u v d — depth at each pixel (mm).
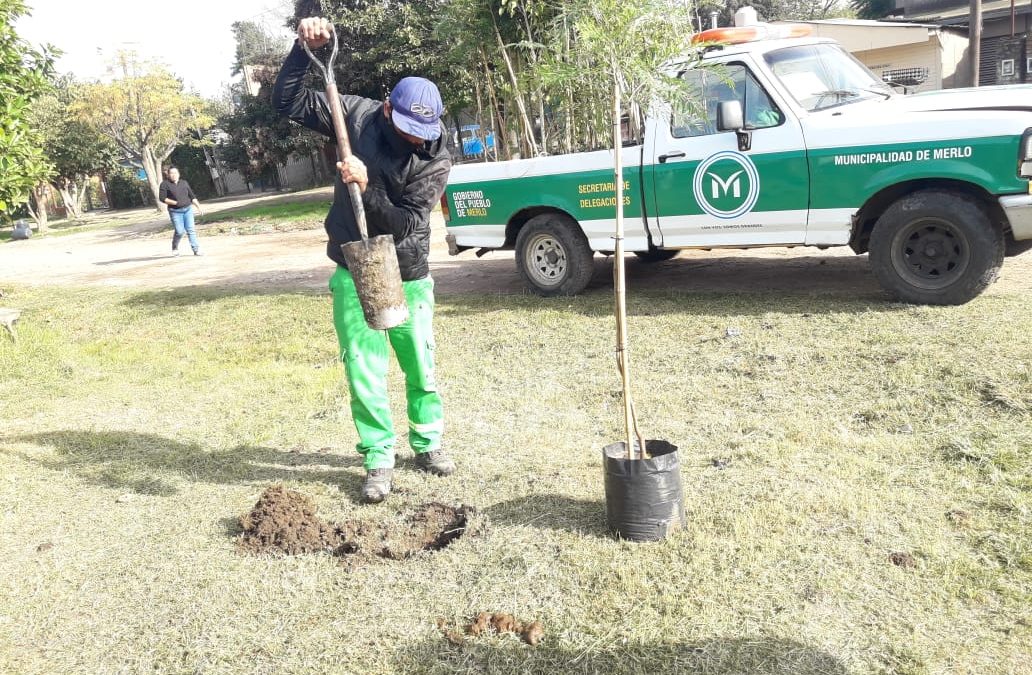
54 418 5898
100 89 36344
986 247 5746
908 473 3734
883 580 2914
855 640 2607
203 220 25141
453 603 3014
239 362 7238
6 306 11000
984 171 5652
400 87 3496
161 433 5379
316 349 7375
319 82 24391
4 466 4855
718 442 4305
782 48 6703
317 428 5211
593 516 3576
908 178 5938
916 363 4953
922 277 6094
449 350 6645
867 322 5883
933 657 2500
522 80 7680
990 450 3824
